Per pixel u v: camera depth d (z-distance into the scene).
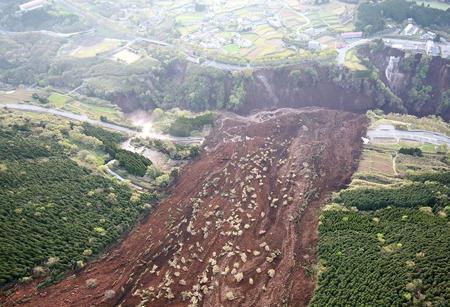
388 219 157.25
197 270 145.25
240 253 151.12
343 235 151.62
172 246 156.50
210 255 151.50
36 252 136.75
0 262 128.12
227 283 139.50
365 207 168.12
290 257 149.50
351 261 137.38
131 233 162.38
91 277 139.38
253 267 145.50
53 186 166.88
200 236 160.50
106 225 157.88
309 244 154.38
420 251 135.50
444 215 153.75
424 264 128.62
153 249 154.75
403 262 131.38
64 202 161.00
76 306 128.50
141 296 134.88
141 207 171.88
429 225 148.50
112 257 149.00
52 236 144.75
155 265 147.50
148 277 142.88
